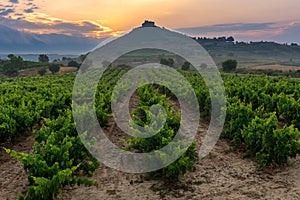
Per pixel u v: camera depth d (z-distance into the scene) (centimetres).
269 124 887
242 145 1069
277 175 835
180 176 838
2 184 805
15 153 682
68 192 748
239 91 1920
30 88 2558
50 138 781
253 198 715
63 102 1562
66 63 9700
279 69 6950
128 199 722
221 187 773
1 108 1211
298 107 1252
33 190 606
